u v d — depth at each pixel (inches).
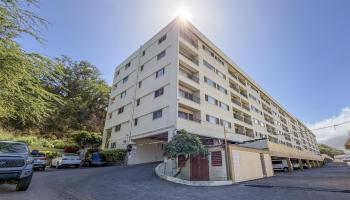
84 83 1895.9
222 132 1128.2
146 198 336.5
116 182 482.9
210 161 584.4
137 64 1274.6
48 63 303.9
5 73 261.0
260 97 1909.4
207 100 1111.0
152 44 1210.0
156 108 1005.8
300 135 2787.9
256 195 366.0
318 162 1993.1
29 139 1222.3
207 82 1159.6
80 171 701.3
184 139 582.6
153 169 746.2
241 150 635.5
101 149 1232.8
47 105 364.5
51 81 343.6
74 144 1316.4
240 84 1542.8
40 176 551.8
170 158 629.9
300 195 354.3
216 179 556.7
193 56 1175.6
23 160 332.2
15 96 299.3
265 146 901.2
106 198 328.2
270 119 1969.7
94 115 1893.5
